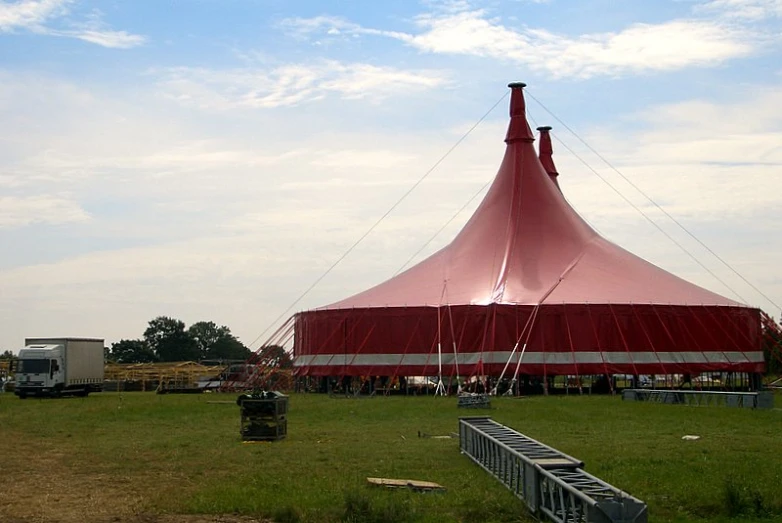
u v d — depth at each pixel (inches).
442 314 2113.7
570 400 1759.4
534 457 671.1
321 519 633.6
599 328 2068.2
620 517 514.9
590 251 2331.4
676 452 927.7
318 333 2260.1
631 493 708.7
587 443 1013.2
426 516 636.1
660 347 2089.1
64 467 880.9
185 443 1061.1
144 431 1220.5
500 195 2420.0
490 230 2354.8
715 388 2180.1
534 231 2327.8
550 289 2154.3
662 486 735.1
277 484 762.2
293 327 2411.4
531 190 2400.3
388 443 1040.2
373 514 630.5
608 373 2043.6
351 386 2245.3
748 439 1051.3
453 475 799.1
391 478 786.2
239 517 649.6
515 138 2464.3
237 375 2778.1
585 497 529.3
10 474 839.7
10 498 718.5
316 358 2242.9
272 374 2417.6
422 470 831.7
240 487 749.9
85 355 2396.7
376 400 1833.2
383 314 2164.1
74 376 2327.8
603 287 2172.7
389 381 2164.1
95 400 2055.9
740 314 2181.3
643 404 1612.9
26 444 1073.5
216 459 919.7
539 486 629.6
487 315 2078.0
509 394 1974.7
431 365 2106.3
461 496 695.1
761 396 1517.0
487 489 722.2
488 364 2055.9
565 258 2276.1
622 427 1197.1
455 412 1467.8
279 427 1088.8
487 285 2191.2
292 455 940.0
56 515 654.5
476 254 2311.8
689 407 1531.7
